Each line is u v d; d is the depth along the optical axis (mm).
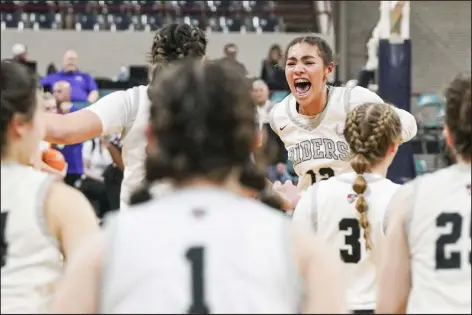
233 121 2803
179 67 2930
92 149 16266
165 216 2779
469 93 3594
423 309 3479
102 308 2725
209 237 2732
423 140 20953
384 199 5383
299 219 5586
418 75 32688
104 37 27312
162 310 2654
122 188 5652
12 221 3326
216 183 2846
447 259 3488
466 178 3598
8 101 3461
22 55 19844
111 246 2754
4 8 28078
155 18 28297
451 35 32688
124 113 5438
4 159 3510
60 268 3400
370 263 5426
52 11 28234
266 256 2729
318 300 2727
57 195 3395
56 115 5195
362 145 5398
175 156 2797
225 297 2668
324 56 6961
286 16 30703
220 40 27156
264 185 2936
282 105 7281
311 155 7086
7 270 3299
